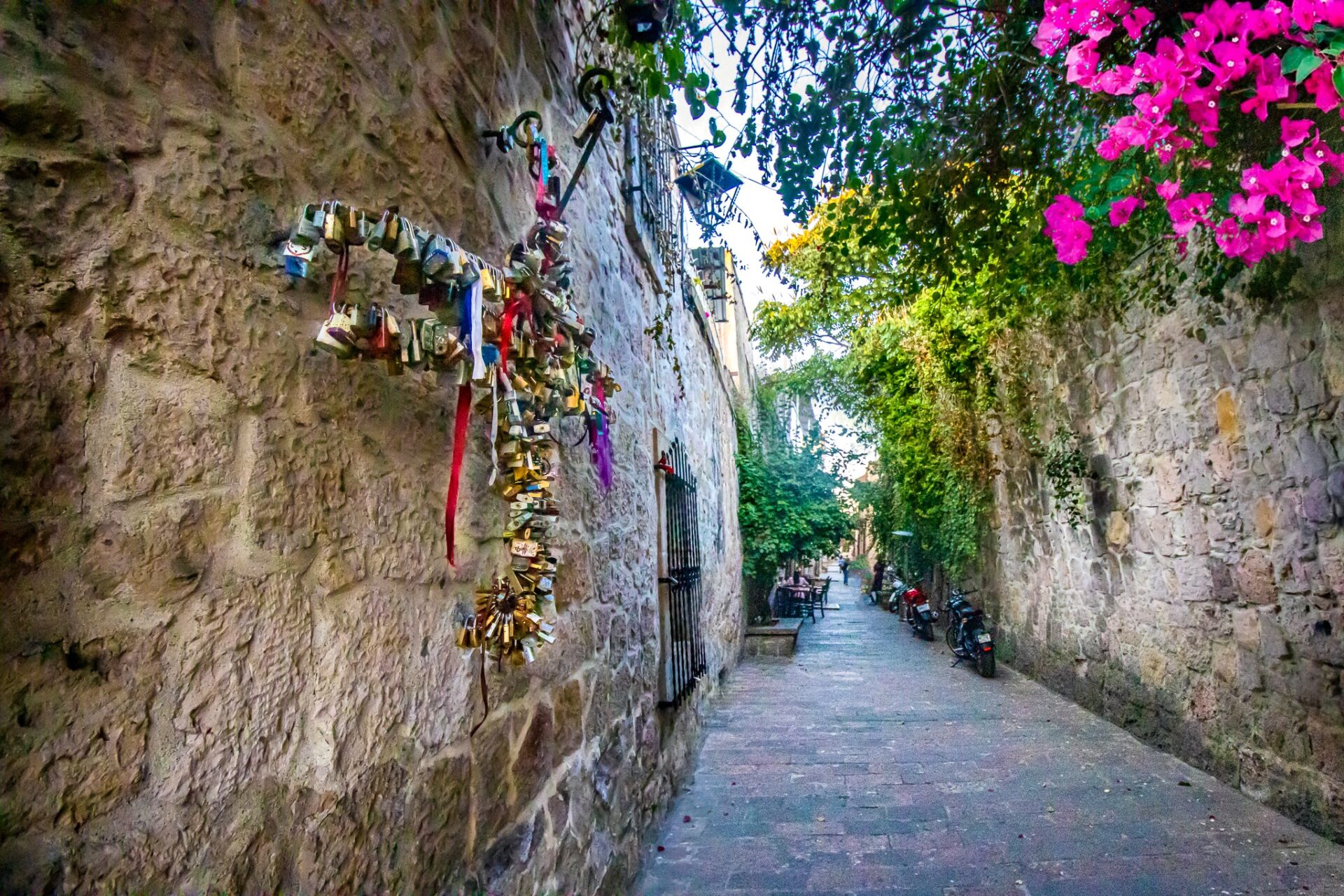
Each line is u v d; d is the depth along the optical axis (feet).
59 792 2.41
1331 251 9.94
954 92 8.48
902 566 49.21
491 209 6.20
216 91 3.32
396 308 4.46
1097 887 9.33
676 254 15.03
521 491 4.51
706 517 22.50
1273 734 11.85
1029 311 15.35
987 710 19.76
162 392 2.92
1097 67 5.58
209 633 3.02
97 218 2.74
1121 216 6.86
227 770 3.05
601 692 8.72
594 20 7.82
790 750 16.12
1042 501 22.08
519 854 5.83
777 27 7.77
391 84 4.75
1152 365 15.14
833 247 10.21
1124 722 17.10
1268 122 8.04
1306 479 11.00
